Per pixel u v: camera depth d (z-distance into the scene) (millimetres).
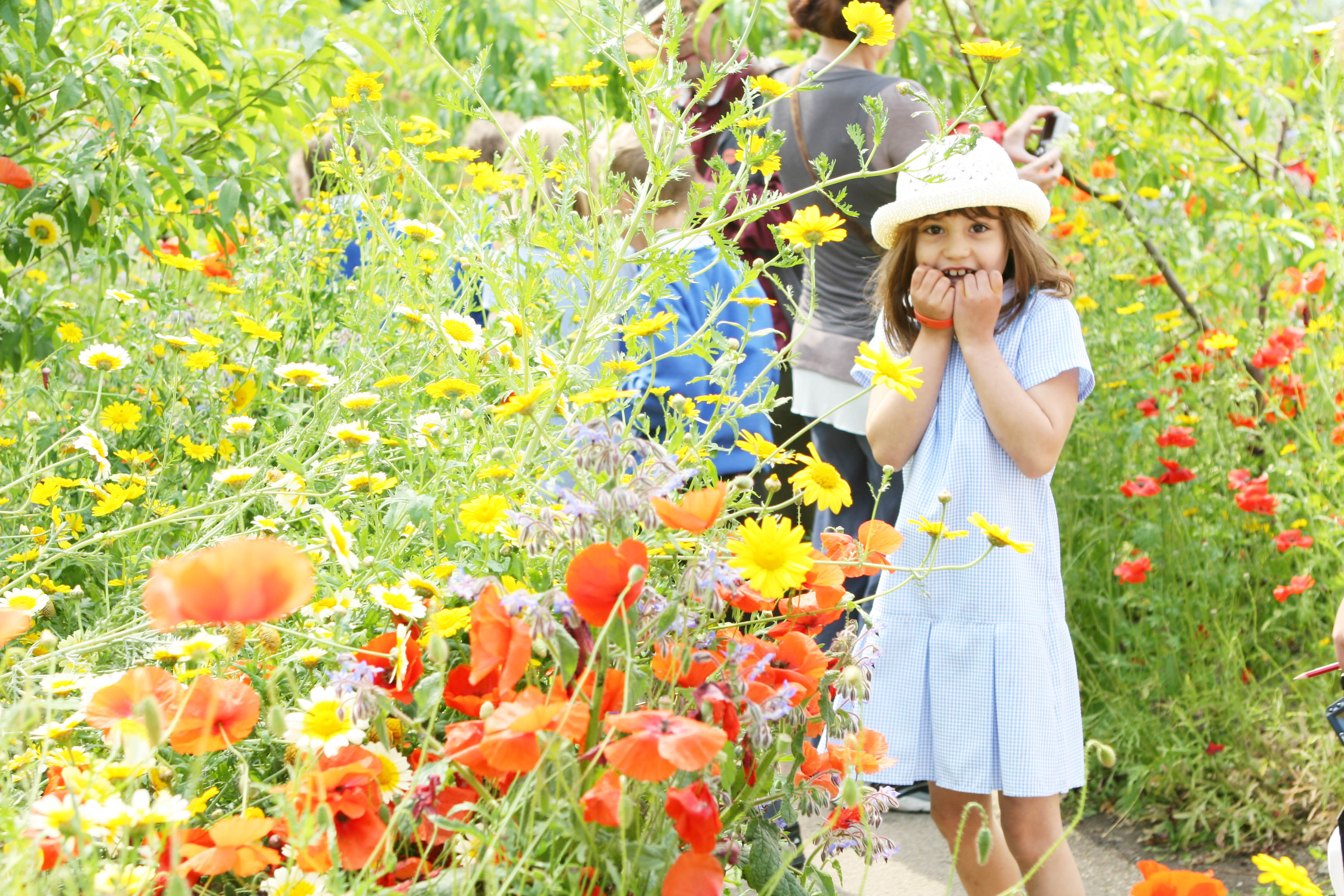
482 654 1012
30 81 2213
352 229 2566
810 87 1578
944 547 1860
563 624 1065
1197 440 3312
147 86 2316
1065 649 1892
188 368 2209
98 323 2373
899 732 1850
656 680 1107
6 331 2189
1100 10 3766
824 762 1232
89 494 1883
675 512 1062
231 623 1143
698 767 877
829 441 2785
